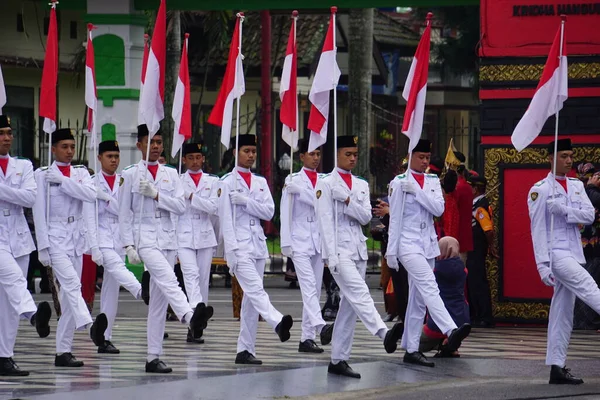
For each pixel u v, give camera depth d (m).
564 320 18.52
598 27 25.89
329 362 20.59
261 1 34.66
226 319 27.86
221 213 20.91
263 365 20.25
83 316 19.69
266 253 21.36
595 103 25.94
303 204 22.03
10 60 48.00
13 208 19.05
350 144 19.30
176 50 47.66
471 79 66.56
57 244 19.77
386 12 75.56
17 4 48.84
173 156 23.22
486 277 26.47
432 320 20.91
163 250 20.55
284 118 21.98
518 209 26.34
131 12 35.53
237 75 22.02
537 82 26.19
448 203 25.31
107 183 23.41
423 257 19.94
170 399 16.59
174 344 23.22
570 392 17.62
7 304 18.86
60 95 51.34
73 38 51.47
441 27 68.62
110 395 16.83
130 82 35.59
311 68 57.28
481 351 22.08
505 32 26.36
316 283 22.19
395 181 20.09
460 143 56.19
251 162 21.61
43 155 44.34
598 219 25.09
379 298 33.66
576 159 26.08
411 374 19.09
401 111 67.94
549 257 18.61
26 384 18.06
